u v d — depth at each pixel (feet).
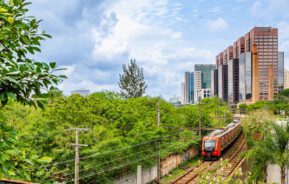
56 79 13.76
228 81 609.42
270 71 559.79
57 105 83.82
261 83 571.69
